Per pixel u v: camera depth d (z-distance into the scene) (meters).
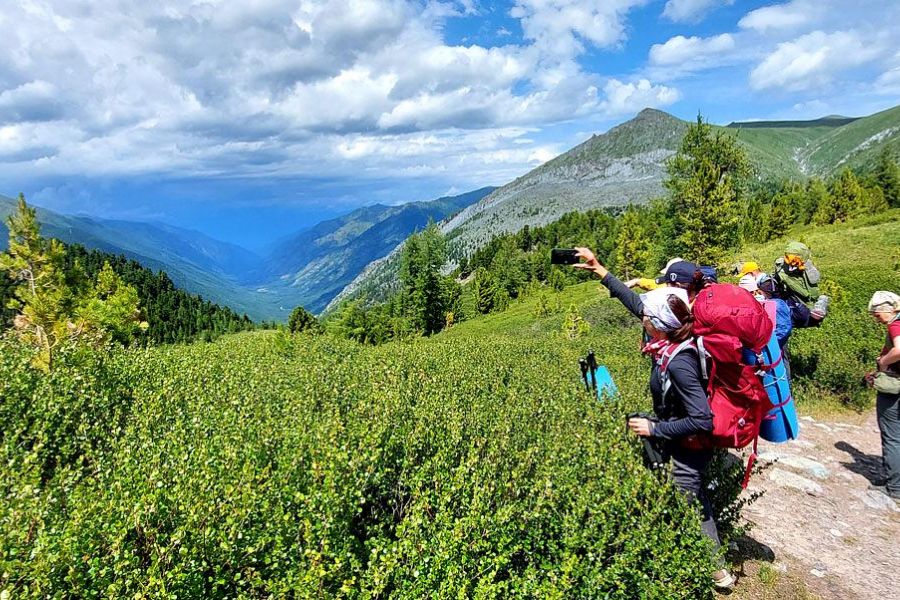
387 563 2.85
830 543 5.04
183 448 3.63
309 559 2.86
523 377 8.67
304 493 3.26
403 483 3.88
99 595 2.48
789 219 56.38
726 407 3.46
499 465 4.10
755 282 6.18
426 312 66.81
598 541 3.26
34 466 3.44
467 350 12.17
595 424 5.05
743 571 4.44
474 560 3.13
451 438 4.36
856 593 4.25
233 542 2.75
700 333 3.47
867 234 31.67
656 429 3.67
